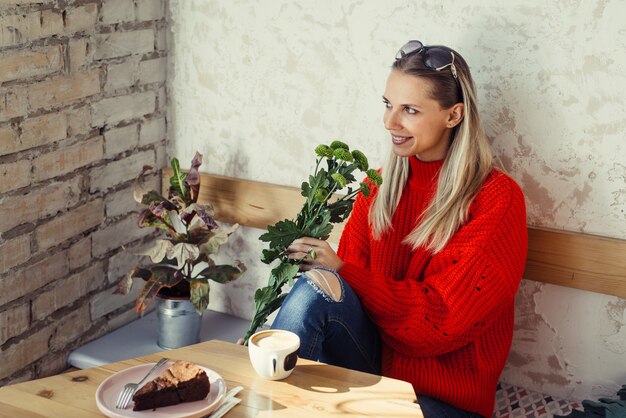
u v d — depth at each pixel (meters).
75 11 2.11
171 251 2.19
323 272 1.80
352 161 1.84
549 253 2.07
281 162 2.43
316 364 1.52
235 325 2.55
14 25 1.91
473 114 1.89
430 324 1.83
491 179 1.88
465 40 2.08
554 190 2.07
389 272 2.03
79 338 2.35
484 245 1.82
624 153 1.97
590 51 1.95
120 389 1.37
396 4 2.14
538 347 2.18
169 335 2.33
